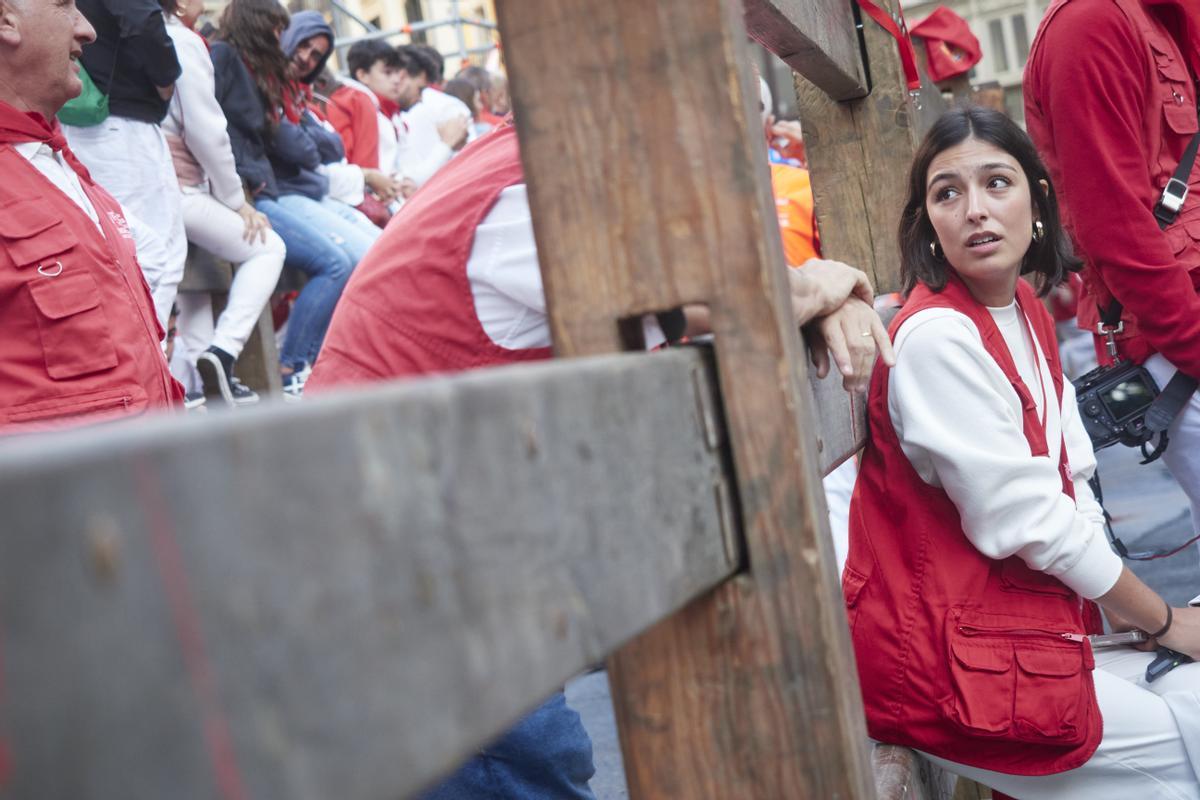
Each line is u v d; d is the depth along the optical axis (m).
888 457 2.08
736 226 0.94
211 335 4.54
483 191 1.58
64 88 2.41
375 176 6.17
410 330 1.61
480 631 0.52
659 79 0.95
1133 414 2.95
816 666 0.95
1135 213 2.78
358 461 0.45
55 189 2.33
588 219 0.98
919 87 2.98
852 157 2.94
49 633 0.32
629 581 0.71
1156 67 2.87
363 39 8.23
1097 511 2.39
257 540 0.39
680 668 0.99
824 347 1.55
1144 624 2.20
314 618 0.41
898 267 2.93
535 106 0.98
